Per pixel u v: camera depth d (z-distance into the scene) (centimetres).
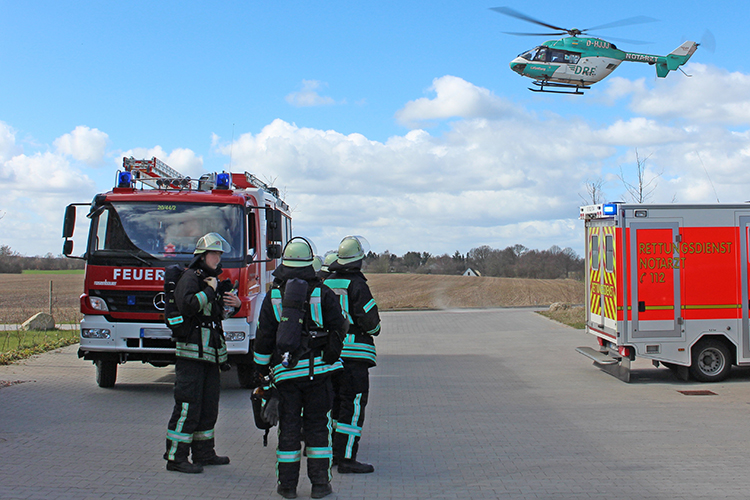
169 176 1265
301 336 515
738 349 1081
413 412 857
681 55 2505
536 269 7650
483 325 2130
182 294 565
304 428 522
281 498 508
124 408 849
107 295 920
